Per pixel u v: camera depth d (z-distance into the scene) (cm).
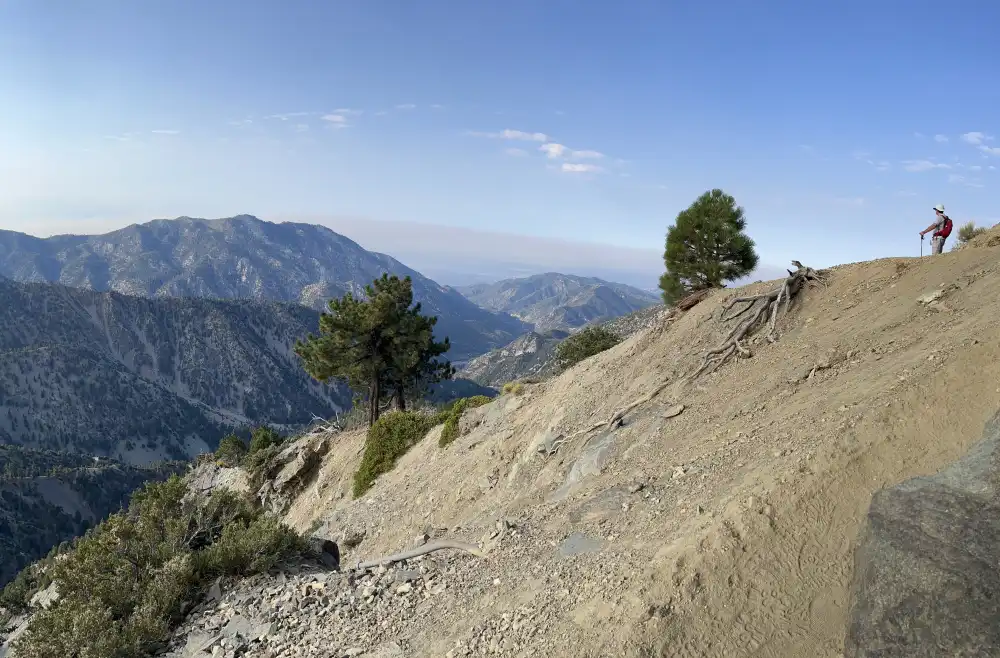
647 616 580
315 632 882
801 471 664
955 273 1129
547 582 764
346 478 2961
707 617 567
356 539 2141
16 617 2400
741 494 683
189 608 1059
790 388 1021
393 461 2641
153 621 975
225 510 1459
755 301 1504
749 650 534
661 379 1458
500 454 1859
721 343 1424
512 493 1579
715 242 1781
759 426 917
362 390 3362
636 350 1814
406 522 1984
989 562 462
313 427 4000
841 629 528
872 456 645
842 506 618
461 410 2423
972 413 625
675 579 607
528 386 2288
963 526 494
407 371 3145
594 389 1745
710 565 605
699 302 1761
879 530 541
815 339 1205
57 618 992
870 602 510
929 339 891
